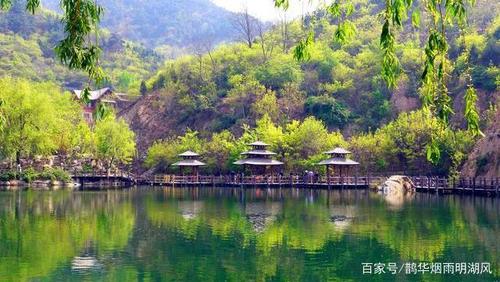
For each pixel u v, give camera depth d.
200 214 47.62
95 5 11.57
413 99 105.88
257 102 109.81
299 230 38.28
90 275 25.09
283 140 90.06
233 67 126.94
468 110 10.64
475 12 126.12
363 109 109.25
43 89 98.81
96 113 13.03
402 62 112.44
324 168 86.50
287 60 121.25
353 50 131.75
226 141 96.81
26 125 76.56
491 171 71.06
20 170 81.31
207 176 89.56
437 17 10.36
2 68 163.88
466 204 56.09
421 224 40.81
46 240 33.72
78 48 11.34
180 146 98.94
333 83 117.06
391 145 83.88
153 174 99.38
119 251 30.69
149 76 168.62
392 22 10.18
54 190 74.25
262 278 24.83
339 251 30.67
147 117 129.25
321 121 98.50
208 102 120.56
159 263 27.64
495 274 25.19
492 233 36.34
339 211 49.84
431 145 11.21
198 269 26.55
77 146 94.00
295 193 74.12
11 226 39.06
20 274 25.20
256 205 55.72
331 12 12.13
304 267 27.00
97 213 47.44
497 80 80.69
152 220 43.28
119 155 92.56
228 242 33.59
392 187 72.75
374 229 38.44
